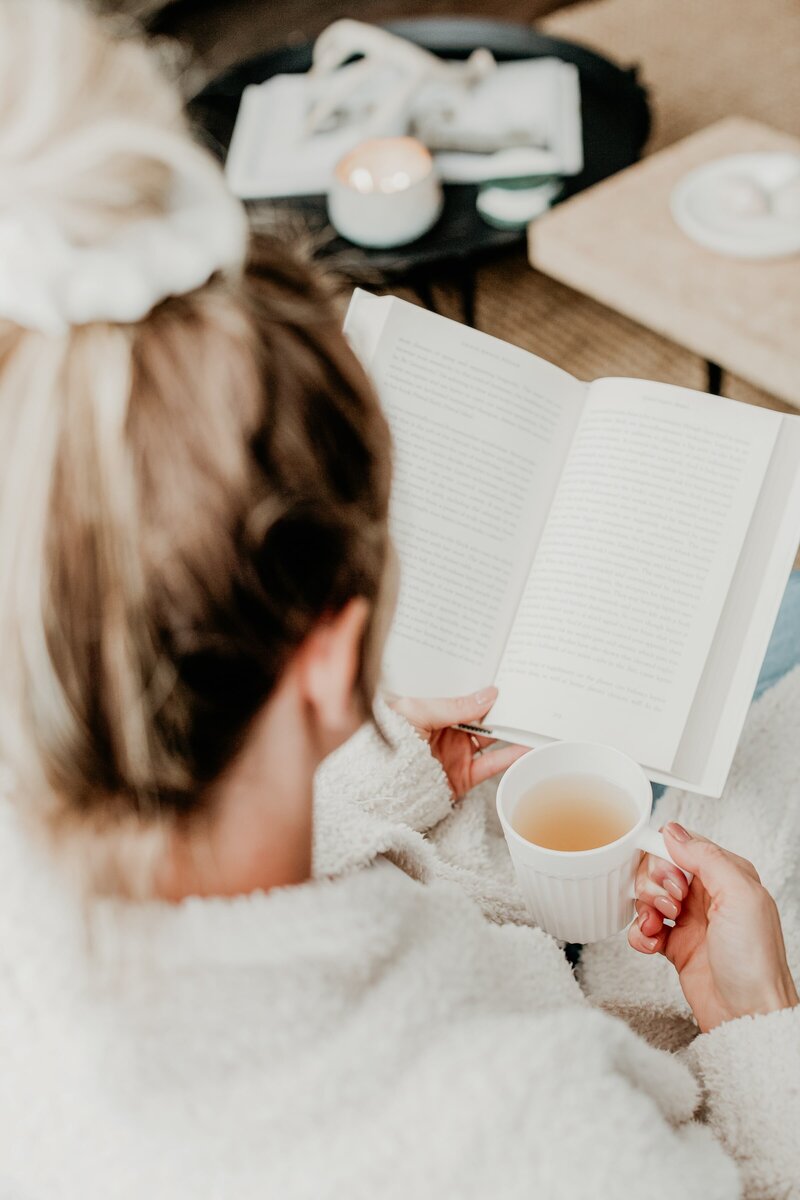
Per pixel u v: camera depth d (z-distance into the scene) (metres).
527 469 0.74
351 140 1.64
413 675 0.71
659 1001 0.68
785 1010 0.53
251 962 0.37
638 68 1.76
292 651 0.33
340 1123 0.37
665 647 0.67
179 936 0.36
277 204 1.59
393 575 0.38
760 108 2.30
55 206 0.26
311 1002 0.38
